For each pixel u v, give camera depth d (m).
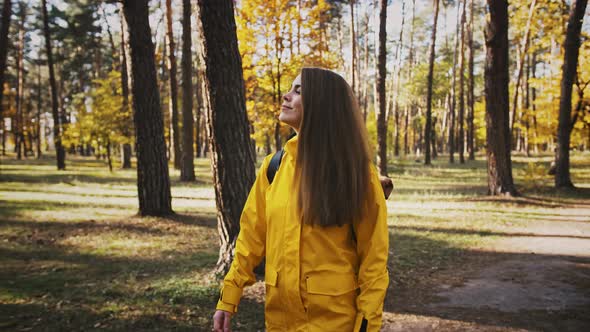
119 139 23.03
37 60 41.31
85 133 23.20
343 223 1.55
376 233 1.57
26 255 6.66
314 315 1.53
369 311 1.48
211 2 5.04
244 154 5.37
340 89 1.64
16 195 13.12
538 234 8.70
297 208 1.57
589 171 21.97
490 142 13.77
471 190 15.59
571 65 15.34
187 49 18.58
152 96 9.55
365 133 1.67
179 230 8.55
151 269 5.96
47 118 59.91
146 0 9.23
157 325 4.05
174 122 24.06
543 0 19.39
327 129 1.59
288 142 1.71
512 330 4.16
